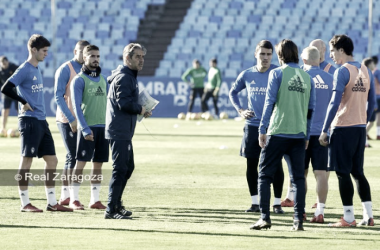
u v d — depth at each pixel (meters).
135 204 36.31
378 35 130.50
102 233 27.94
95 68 34.97
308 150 32.53
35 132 33.38
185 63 129.00
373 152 62.94
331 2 136.62
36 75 33.69
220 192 40.66
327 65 36.22
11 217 32.00
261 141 29.11
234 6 138.25
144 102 31.67
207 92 111.25
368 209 30.64
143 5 139.62
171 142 71.94
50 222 30.66
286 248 25.16
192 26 135.25
